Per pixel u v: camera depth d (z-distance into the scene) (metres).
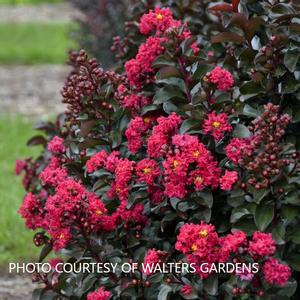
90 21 9.99
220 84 3.37
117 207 3.58
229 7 3.71
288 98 3.51
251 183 3.10
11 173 7.48
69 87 3.71
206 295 3.26
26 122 9.56
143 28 3.78
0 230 5.89
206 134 3.37
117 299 3.48
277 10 3.50
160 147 3.33
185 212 3.40
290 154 3.14
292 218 3.12
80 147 3.66
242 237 3.05
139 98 3.73
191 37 3.63
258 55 3.43
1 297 4.82
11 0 23.34
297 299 3.43
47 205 3.32
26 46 15.32
